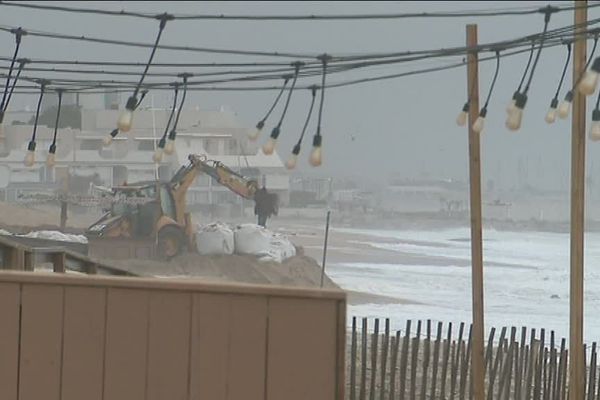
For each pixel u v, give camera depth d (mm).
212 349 20641
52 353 21109
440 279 126812
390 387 39281
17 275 21188
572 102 30156
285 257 117438
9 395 21188
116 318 20953
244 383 20547
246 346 20547
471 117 32125
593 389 39625
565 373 40031
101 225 120375
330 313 20328
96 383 20984
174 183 122812
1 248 33531
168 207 120750
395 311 93625
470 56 31719
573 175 32625
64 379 21047
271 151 27281
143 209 120375
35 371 21141
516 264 155875
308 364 20344
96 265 45531
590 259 160500
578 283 32562
